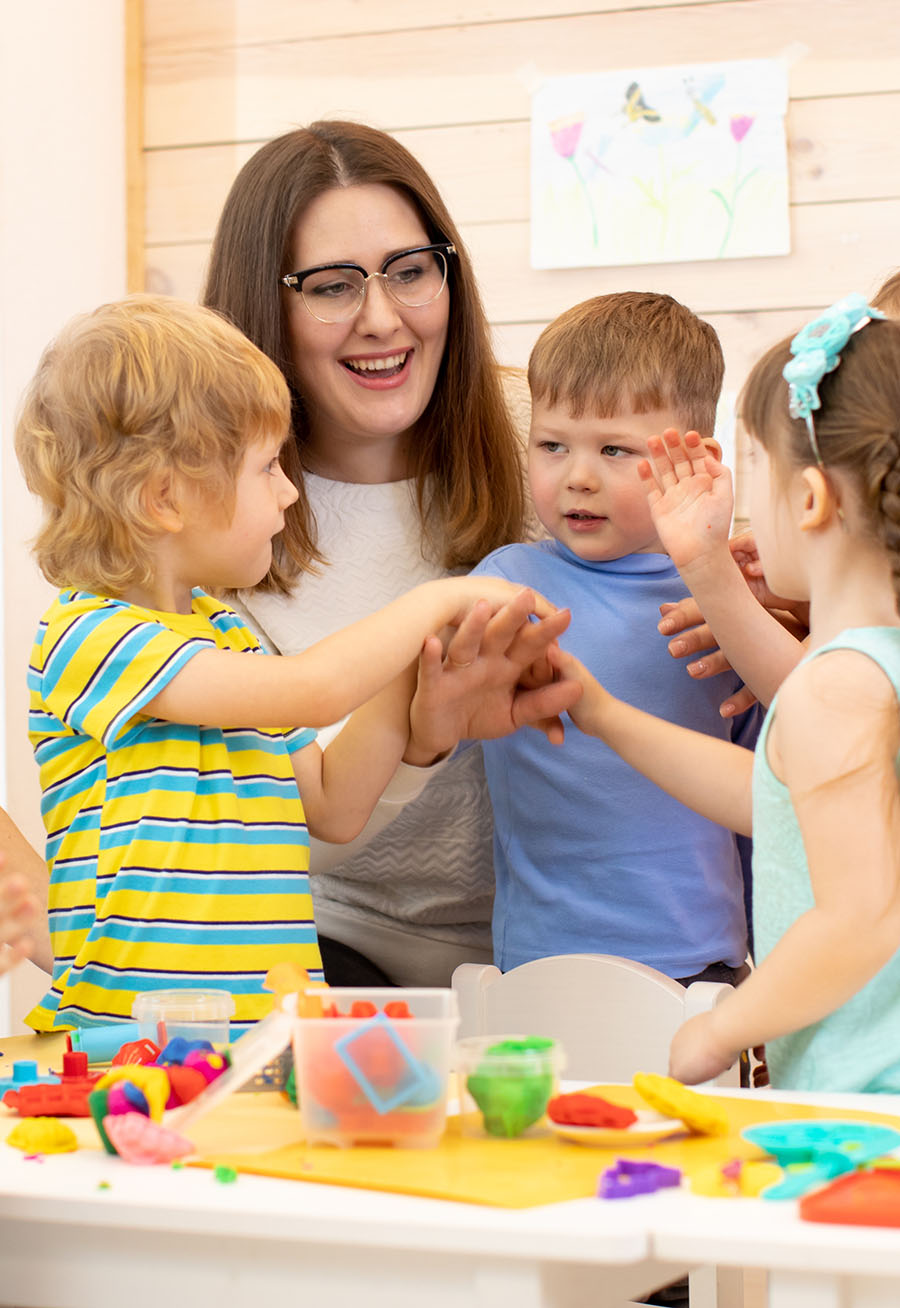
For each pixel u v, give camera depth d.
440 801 1.39
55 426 1.13
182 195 2.56
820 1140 0.67
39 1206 0.63
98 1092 0.72
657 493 1.21
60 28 2.35
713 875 1.28
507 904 1.33
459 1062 0.76
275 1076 0.81
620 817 1.28
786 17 2.31
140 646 1.05
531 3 2.41
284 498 1.17
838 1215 0.57
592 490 1.30
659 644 1.32
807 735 0.83
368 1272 0.60
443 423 1.45
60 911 1.10
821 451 0.91
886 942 0.81
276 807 1.13
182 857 1.07
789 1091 0.84
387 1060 0.70
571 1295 0.59
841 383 0.91
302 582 1.45
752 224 2.31
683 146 2.34
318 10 2.50
